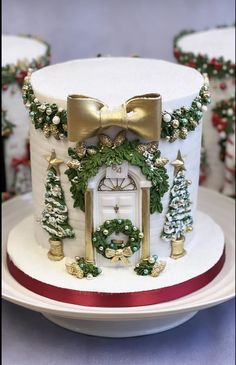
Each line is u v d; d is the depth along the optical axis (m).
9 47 1.63
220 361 1.17
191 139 1.18
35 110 1.15
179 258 1.23
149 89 1.16
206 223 1.35
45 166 1.18
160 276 1.18
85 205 1.13
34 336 1.25
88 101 1.05
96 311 1.10
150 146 1.11
